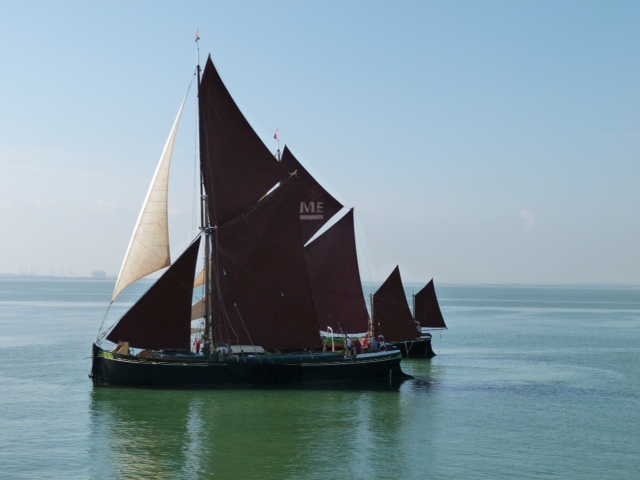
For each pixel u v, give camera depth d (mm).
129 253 50375
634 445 38969
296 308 55312
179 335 51812
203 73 53219
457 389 56688
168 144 50844
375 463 35219
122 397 49344
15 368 65000
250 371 52312
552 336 115188
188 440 38969
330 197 67500
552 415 46656
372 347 59562
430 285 90875
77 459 35125
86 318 140000
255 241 54281
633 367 72938
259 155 54562
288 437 39938
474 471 34031
